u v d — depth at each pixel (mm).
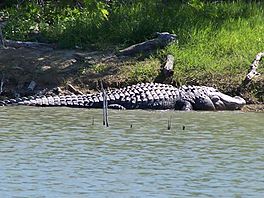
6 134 29203
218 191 21844
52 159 25250
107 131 30047
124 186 22203
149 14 45375
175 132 30047
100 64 40594
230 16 45938
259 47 41625
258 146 27578
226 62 40094
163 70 39312
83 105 36375
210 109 36594
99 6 41500
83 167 24266
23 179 22859
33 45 43125
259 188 22219
